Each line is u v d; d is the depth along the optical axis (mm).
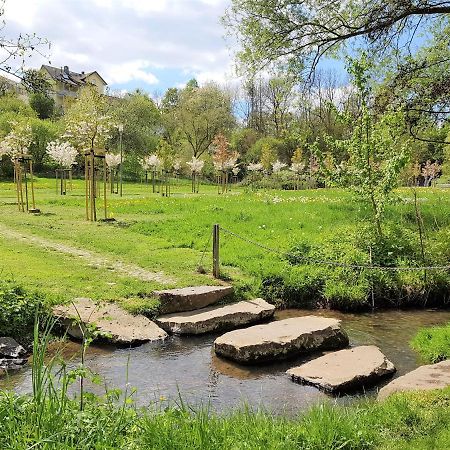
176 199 26844
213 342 8594
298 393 6539
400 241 13258
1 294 8562
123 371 7145
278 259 12969
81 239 15672
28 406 4242
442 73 14680
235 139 66125
